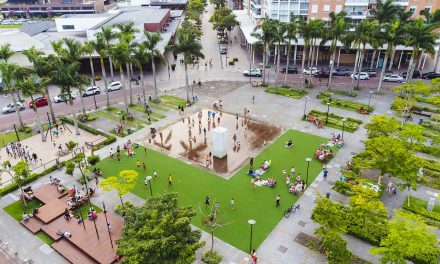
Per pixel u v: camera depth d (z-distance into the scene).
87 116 75.69
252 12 136.62
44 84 65.00
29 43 100.12
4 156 62.34
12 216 47.81
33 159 60.41
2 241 43.56
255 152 62.12
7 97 89.06
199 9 162.00
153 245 30.61
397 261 33.31
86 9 187.00
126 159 60.53
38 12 189.25
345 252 35.75
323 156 58.28
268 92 88.62
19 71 66.19
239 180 54.34
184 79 99.81
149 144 65.56
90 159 53.88
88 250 40.72
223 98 85.81
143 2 183.75
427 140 64.38
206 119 75.31
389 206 47.72
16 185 53.28
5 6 188.00
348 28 84.69
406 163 46.53
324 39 85.19
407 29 79.12
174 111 79.38
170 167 58.16
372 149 50.41
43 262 40.44
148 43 78.31
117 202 49.88
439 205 47.97
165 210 34.19
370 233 41.91
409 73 84.06
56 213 47.06
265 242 42.22
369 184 48.03
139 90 92.19
